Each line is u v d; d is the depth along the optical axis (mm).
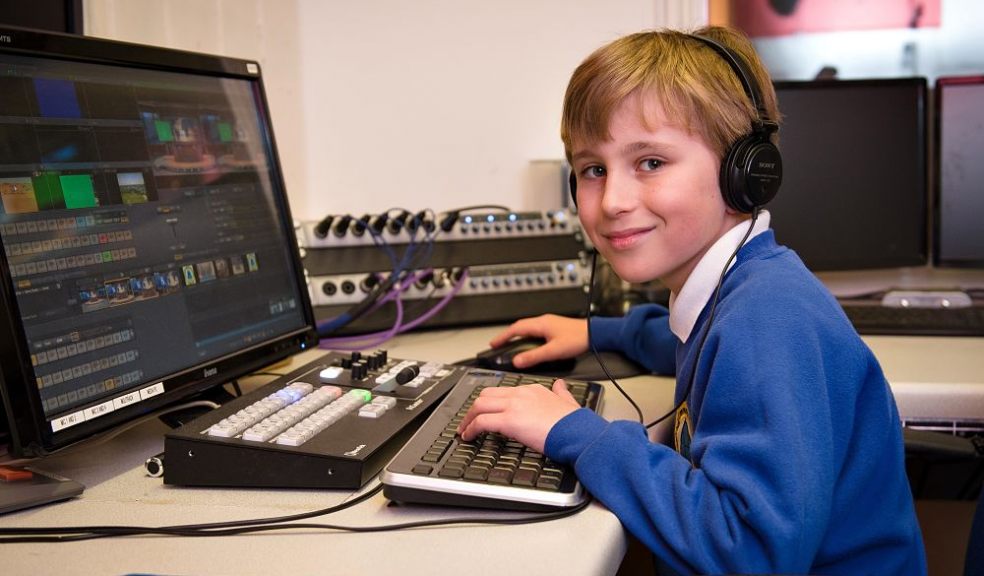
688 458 803
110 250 805
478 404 797
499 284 1430
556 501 668
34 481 738
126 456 830
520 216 1483
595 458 698
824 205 1523
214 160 965
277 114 1664
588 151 830
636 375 1143
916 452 1028
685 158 794
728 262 807
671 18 1685
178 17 1385
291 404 845
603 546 618
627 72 792
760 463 650
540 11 1736
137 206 845
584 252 1495
